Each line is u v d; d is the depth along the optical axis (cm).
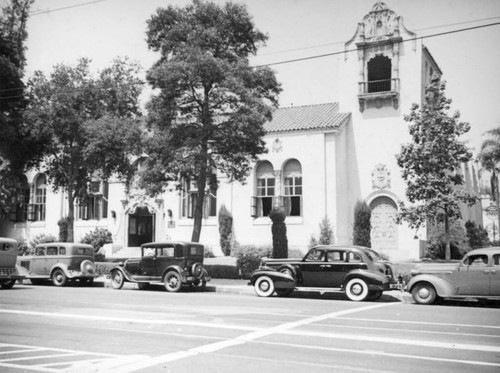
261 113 2191
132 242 3691
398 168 3166
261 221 3291
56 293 1877
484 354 851
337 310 1417
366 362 793
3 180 3297
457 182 2381
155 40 2352
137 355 832
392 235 3148
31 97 2767
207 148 2378
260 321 1193
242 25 2300
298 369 748
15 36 3044
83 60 2727
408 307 1526
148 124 2339
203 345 915
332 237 3088
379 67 3409
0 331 1049
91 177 3008
